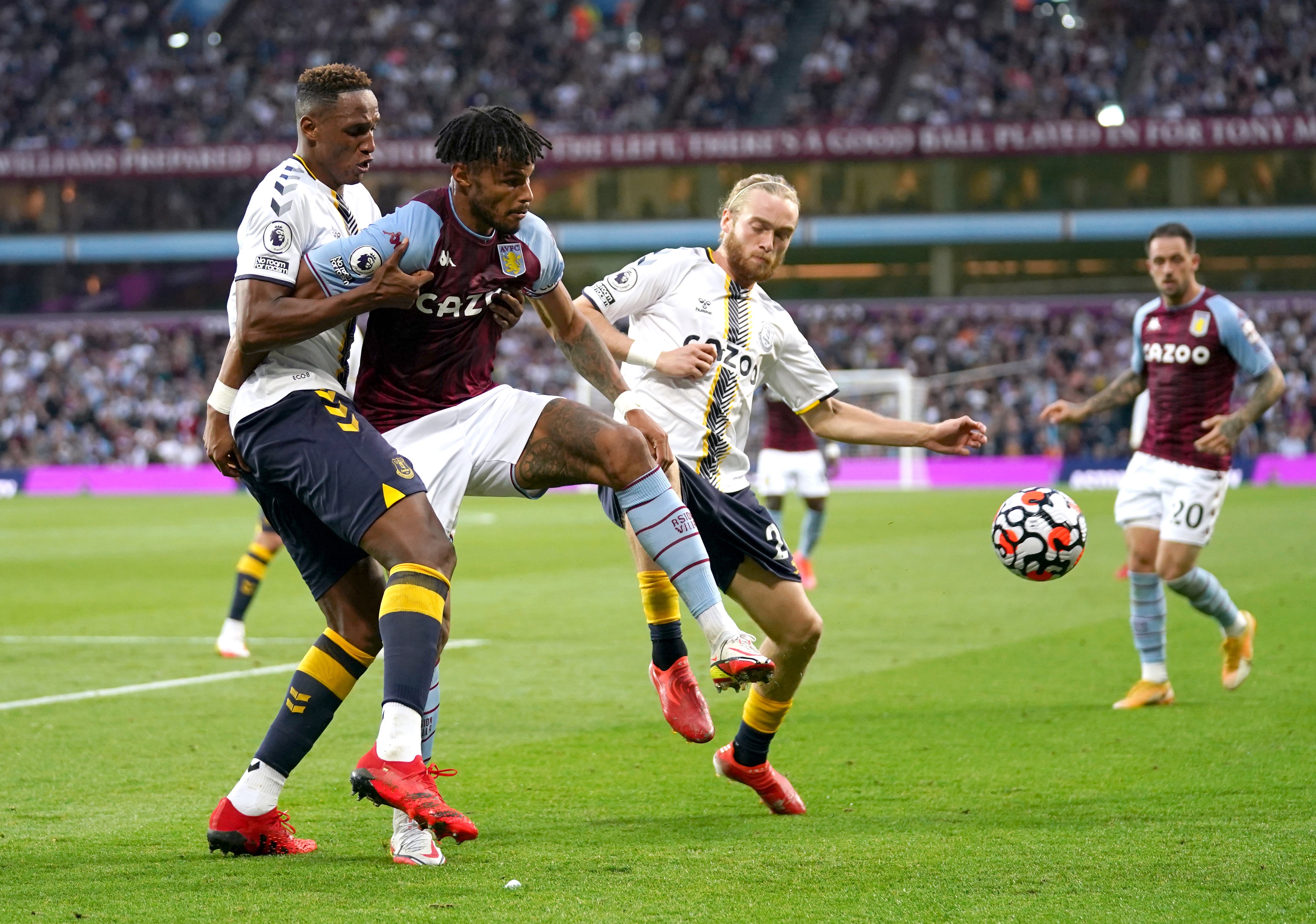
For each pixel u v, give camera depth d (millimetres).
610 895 12445
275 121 132125
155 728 22094
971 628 33156
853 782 17734
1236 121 114000
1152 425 23859
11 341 130125
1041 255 123750
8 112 134500
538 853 14172
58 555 56844
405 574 13250
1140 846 14062
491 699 24547
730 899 12297
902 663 28047
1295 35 125062
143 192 128875
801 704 23562
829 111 126875
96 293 132000
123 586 45719
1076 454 108438
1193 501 22906
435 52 137000
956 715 22469
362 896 12492
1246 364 23188
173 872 13453
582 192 125500
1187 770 18016
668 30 139625
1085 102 124000
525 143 13742
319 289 13531
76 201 129125
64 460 118438
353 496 13438
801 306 126750
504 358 126062
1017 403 116688
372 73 135625
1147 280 122375
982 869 13250
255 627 35594
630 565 50156
